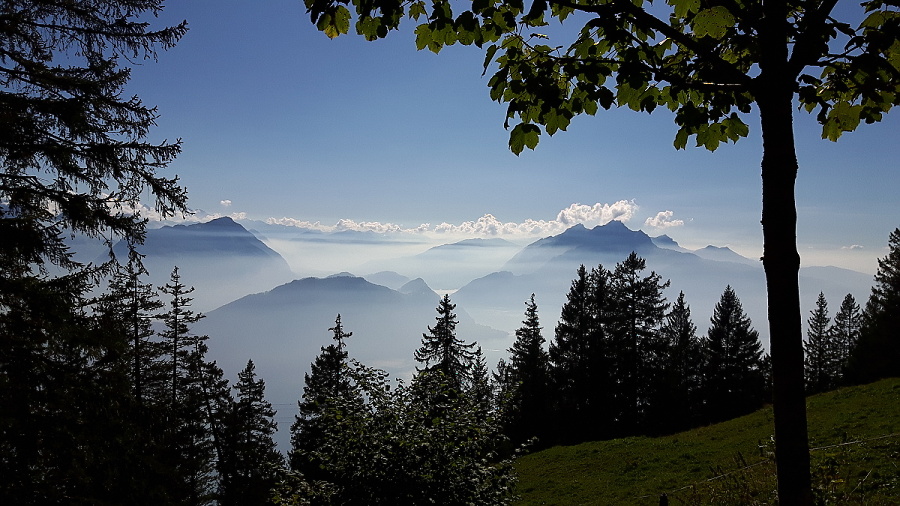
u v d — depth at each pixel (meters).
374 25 3.36
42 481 9.46
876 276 42.28
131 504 10.46
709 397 52.84
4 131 8.69
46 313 9.55
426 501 8.67
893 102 3.59
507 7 3.16
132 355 12.10
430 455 8.94
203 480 28.72
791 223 2.53
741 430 25.14
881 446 11.95
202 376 30.62
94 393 10.34
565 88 3.71
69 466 9.79
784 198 2.54
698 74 3.18
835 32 2.66
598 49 3.52
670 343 54.75
